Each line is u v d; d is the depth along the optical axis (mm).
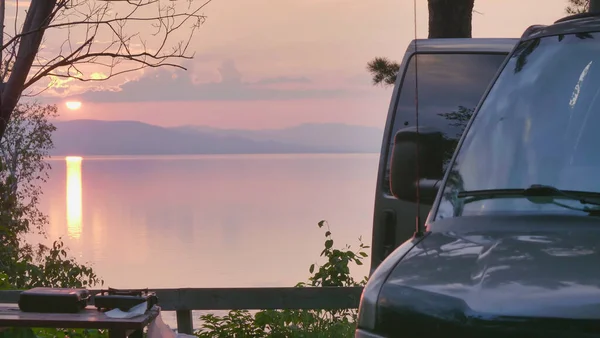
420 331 2488
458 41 6418
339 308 7973
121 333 4059
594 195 2848
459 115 6254
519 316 2262
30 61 7250
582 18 3459
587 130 3053
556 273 2396
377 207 6336
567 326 2193
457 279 2551
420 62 6449
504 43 6293
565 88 3229
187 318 7902
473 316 2334
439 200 3299
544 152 3092
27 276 13039
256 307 7945
